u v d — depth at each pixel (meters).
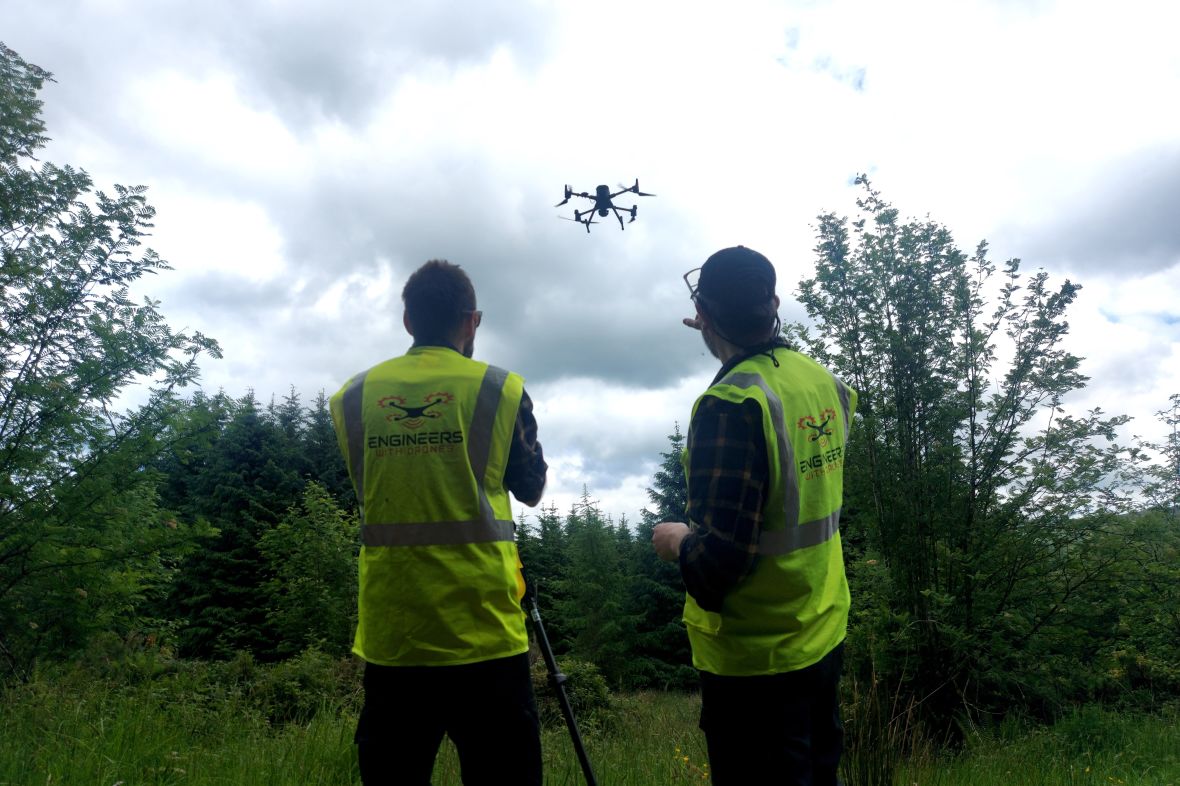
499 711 1.94
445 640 1.92
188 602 24.45
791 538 1.66
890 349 7.74
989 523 7.69
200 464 28.48
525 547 29.83
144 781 3.11
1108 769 5.18
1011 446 7.73
